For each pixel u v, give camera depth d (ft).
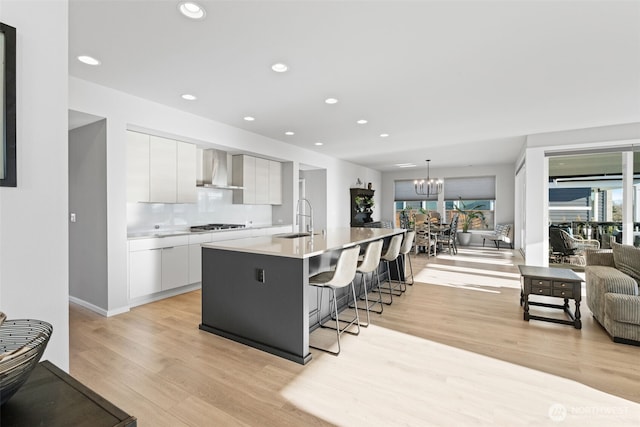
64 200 4.17
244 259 8.86
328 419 5.74
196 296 13.53
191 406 6.08
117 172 11.10
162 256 12.87
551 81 10.25
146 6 6.41
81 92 10.03
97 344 8.72
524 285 10.61
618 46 8.01
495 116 14.14
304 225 25.53
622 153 16.16
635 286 9.16
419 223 26.84
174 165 13.84
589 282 10.83
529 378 7.06
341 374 7.25
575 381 6.93
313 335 9.42
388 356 8.09
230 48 8.14
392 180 36.06
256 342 8.58
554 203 17.89
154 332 9.59
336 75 9.79
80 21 6.90
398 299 13.11
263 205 20.57
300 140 19.03
